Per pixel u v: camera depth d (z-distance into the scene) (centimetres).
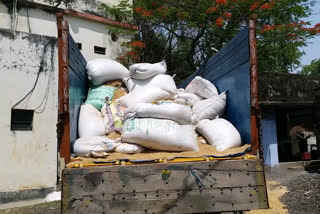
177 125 257
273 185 639
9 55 605
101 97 371
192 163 216
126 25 903
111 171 208
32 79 625
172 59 1151
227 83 332
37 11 751
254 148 243
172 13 962
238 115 294
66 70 236
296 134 923
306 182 584
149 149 255
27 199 591
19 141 600
